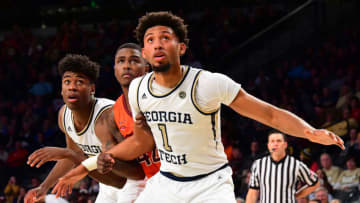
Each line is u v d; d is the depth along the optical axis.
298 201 5.27
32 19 13.98
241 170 6.75
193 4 13.20
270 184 4.41
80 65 2.95
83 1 13.91
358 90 7.93
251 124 8.02
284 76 9.59
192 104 2.20
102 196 3.51
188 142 2.26
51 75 11.52
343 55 9.68
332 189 5.50
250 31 11.65
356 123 6.90
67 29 12.90
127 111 2.92
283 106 8.30
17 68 11.91
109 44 12.31
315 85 8.81
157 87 2.28
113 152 2.54
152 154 2.86
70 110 3.20
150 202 2.39
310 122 7.70
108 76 10.71
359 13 10.94
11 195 7.94
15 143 9.48
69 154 2.60
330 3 11.16
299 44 10.87
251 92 9.40
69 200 7.03
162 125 2.29
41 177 8.80
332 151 6.62
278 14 11.58
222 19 12.20
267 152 6.69
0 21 14.01
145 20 2.28
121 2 13.84
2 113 10.70
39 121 10.16
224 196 2.27
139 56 2.99
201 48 11.46
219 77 2.21
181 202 2.33
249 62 10.92
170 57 2.21
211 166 2.33
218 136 2.32
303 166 4.39
